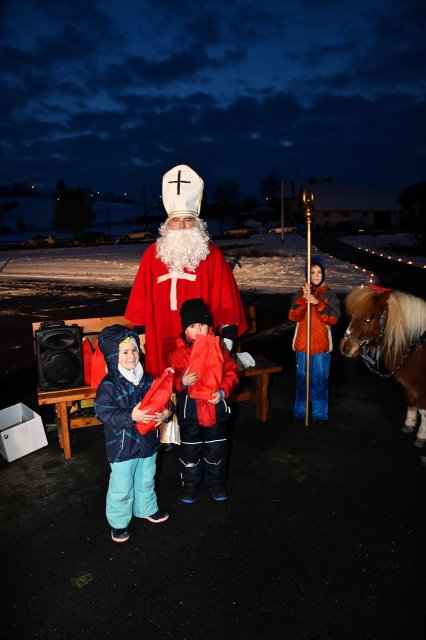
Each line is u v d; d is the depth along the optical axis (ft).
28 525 11.28
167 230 13.07
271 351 26.09
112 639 8.29
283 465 13.71
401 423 16.35
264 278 59.41
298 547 10.45
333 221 203.31
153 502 11.23
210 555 10.25
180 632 8.39
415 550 10.34
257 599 9.07
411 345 13.71
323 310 15.35
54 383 13.80
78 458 14.23
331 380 20.72
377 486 12.68
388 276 59.57
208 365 10.80
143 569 9.86
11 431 14.03
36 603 9.05
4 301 47.06
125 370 10.27
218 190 259.19
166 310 13.19
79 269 76.33
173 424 11.52
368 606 8.88
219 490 12.10
